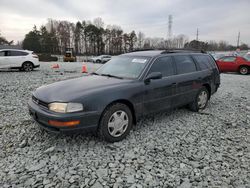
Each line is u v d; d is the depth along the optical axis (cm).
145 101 404
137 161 311
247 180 274
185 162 312
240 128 444
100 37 7794
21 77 1124
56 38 7762
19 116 489
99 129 350
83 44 7994
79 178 272
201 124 460
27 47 7094
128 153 331
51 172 283
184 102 495
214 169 296
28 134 391
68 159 314
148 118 488
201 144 368
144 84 400
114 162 308
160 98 430
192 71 517
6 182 263
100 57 3331
